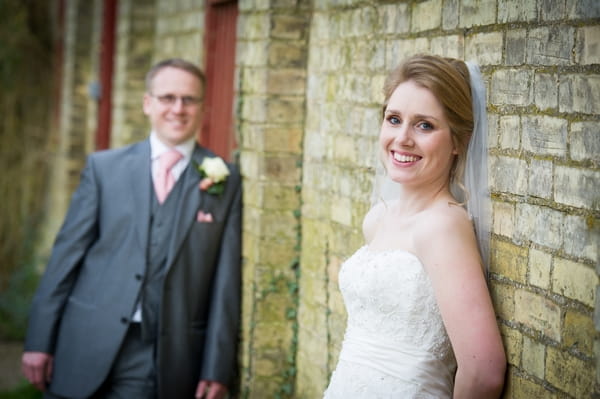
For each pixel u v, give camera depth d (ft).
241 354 14.88
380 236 9.04
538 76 8.13
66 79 28.76
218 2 17.48
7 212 30.27
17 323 27.73
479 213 8.62
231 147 16.63
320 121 13.46
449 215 8.38
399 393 8.39
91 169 14.64
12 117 30.32
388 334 8.56
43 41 30.78
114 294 13.97
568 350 7.63
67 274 14.44
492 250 8.81
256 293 14.21
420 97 8.37
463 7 9.49
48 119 30.94
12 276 29.96
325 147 13.23
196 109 14.43
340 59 12.74
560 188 7.77
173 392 14.12
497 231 8.73
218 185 14.47
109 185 14.38
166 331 13.99
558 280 7.77
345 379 8.84
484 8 9.07
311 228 13.78
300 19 13.98
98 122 26.25
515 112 8.48
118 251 14.14
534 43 8.19
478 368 7.89
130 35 22.20
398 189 9.66
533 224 8.16
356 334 8.94
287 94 14.08
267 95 13.99
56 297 14.47
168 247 14.10
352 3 12.32
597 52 7.32
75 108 28.25
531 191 8.20
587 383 7.36
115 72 23.61
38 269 29.43
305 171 14.08
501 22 8.75
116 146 22.97
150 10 22.29
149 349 14.07
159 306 13.99
